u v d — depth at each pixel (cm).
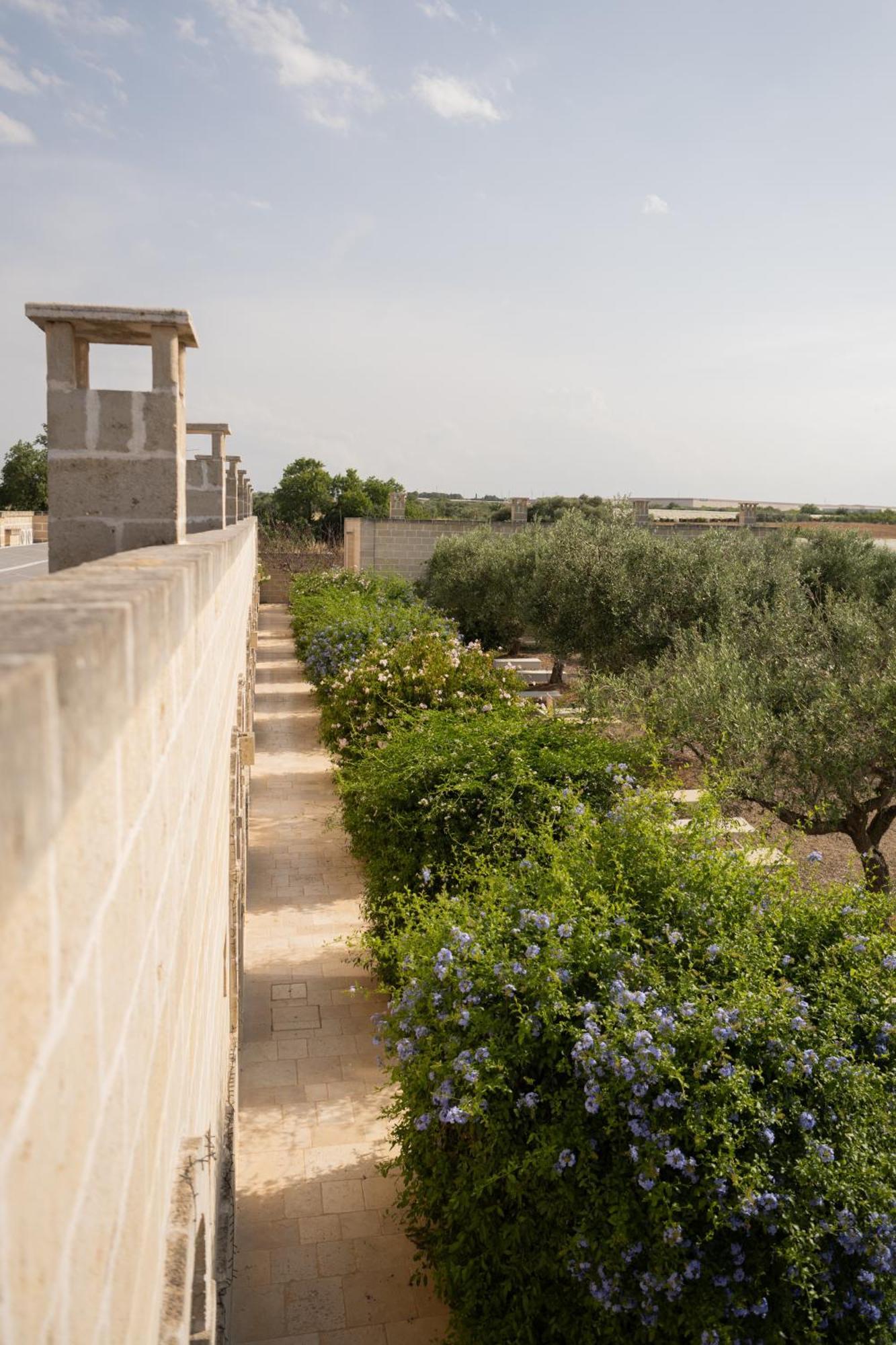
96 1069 103
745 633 1053
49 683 73
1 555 1712
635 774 745
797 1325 309
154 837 153
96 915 100
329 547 4088
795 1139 329
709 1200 309
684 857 458
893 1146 329
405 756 739
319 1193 503
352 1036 658
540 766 701
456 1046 380
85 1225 98
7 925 65
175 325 354
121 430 359
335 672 1438
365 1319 423
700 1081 339
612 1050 335
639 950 394
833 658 898
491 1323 364
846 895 439
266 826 1091
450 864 659
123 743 114
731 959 384
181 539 371
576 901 414
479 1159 369
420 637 1235
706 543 1438
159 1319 169
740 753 769
